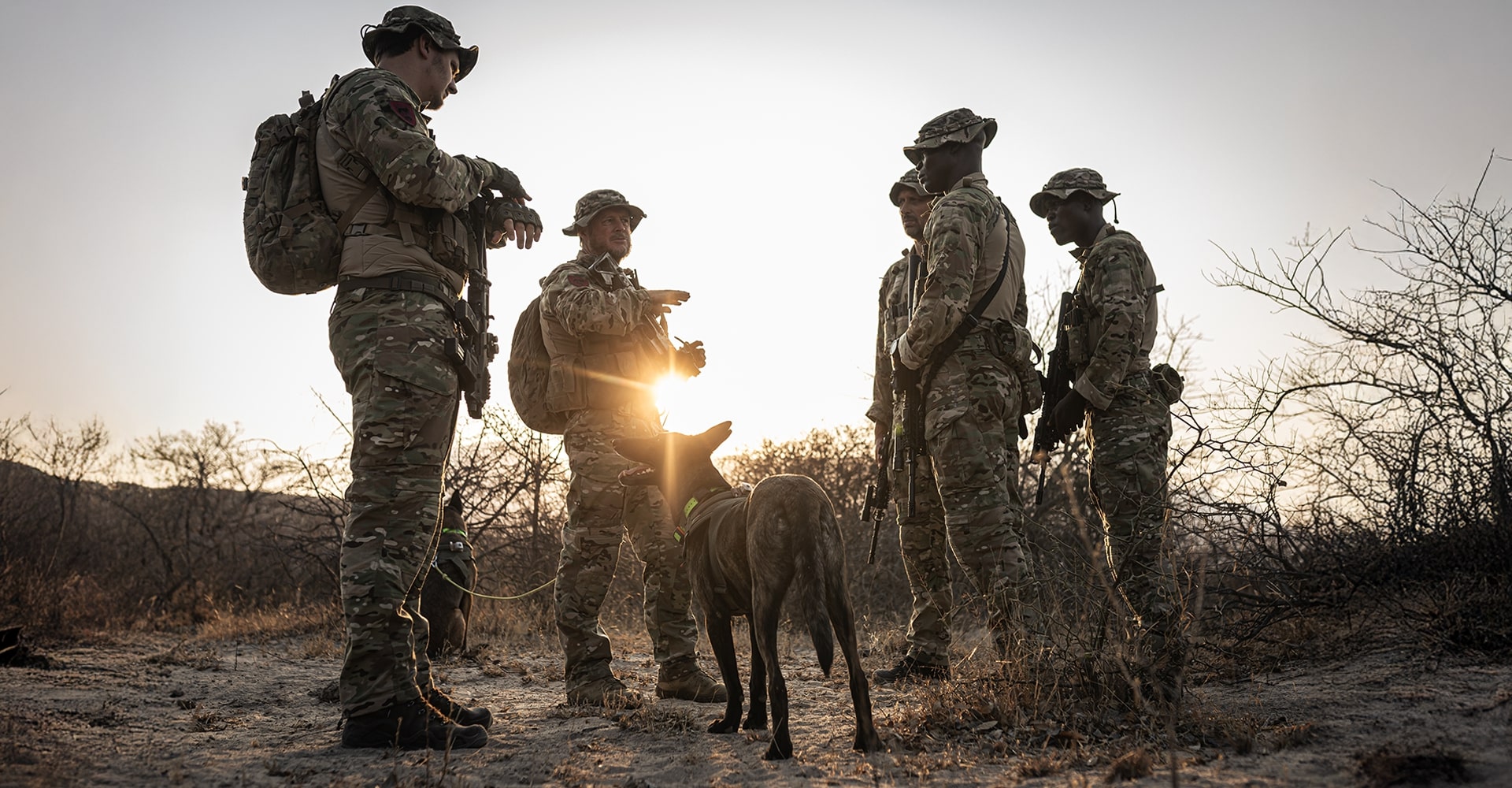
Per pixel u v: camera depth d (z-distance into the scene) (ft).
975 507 16.20
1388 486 18.88
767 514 12.81
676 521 14.88
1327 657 16.21
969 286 16.25
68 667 21.85
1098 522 27.20
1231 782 10.16
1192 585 15.89
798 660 22.61
